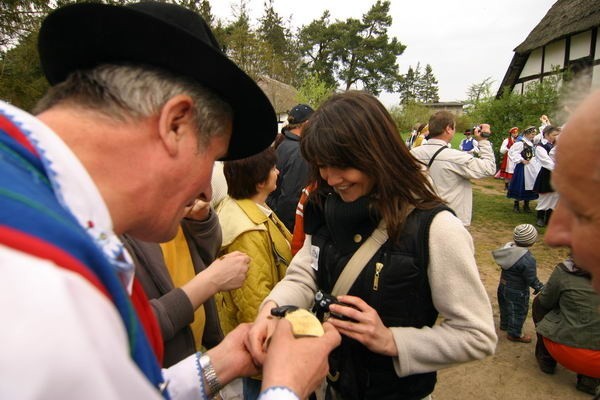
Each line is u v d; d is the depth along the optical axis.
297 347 0.88
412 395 1.32
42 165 0.50
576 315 2.87
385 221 1.20
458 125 30.94
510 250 3.62
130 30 0.64
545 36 15.70
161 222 0.72
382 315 1.26
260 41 18.11
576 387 3.06
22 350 0.33
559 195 0.60
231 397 2.02
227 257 1.55
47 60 0.75
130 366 0.42
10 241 0.38
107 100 0.62
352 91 1.25
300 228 2.34
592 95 0.55
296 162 3.32
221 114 0.77
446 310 1.21
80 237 0.44
